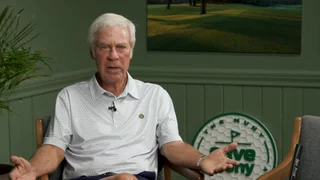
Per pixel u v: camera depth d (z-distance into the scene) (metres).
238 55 4.41
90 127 2.77
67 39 4.14
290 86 4.34
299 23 4.26
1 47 3.06
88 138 2.76
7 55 2.88
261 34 4.34
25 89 3.63
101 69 2.73
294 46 4.29
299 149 2.48
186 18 4.45
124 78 2.82
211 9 4.40
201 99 4.52
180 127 4.59
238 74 4.40
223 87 4.47
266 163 4.06
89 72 4.45
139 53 4.59
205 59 4.47
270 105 4.39
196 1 4.42
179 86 4.55
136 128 2.79
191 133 4.57
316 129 2.78
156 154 2.85
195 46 4.46
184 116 4.57
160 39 4.53
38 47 3.77
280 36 4.30
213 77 4.46
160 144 2.82
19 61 2.80
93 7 4.55
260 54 4.37
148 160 2.79
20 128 3.64
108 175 2.69
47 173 2.64
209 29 4.42
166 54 4.55
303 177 2.77
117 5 4.61
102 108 2.79
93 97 2.80
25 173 2.40
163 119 2.85
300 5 4.24
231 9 4.36
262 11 4.31
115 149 2.74
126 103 2.82
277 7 4.28
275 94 4.38
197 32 4.45
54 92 4.00
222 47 4.41
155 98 2.86
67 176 2.78
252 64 4.39
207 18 4.41
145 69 4.57
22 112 3.65
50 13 3.91
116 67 2.71
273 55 4.34
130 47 2.76
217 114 4.50
